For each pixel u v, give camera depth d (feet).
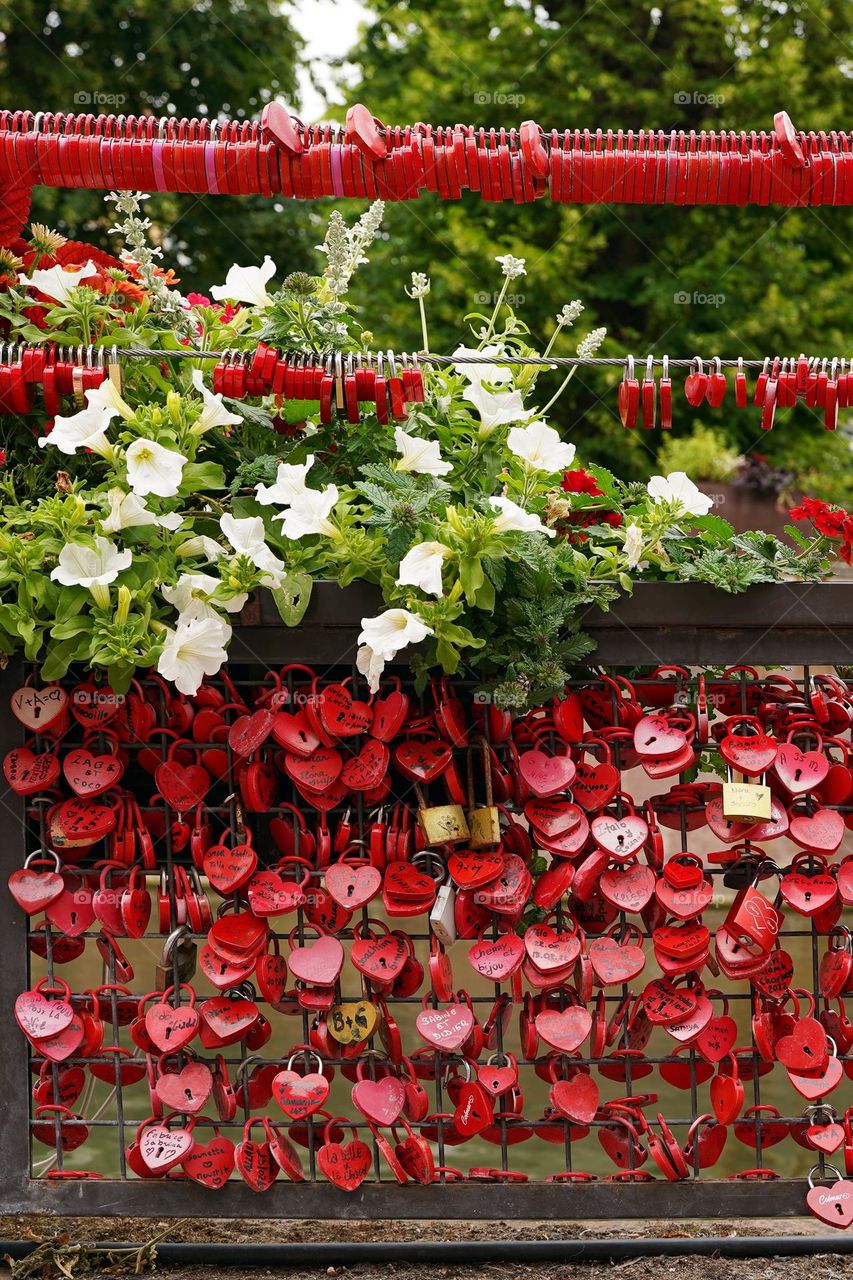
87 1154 8.96
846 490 33.91
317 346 6.02
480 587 5.60
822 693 6.12
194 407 5.87
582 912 6.25
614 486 6.75
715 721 6.19
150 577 5.65
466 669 6.00
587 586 5.79
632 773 14.96
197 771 5.94
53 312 6.02
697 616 5.79
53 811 5.92
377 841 5.81
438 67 36.94
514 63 36.40
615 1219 6.27
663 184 6.26
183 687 5.47
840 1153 8.82
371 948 5.83
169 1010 5.85
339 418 6.26
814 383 6.04
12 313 6.19
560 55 36.09
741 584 5.71
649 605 5.79
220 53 35.81
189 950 6.09
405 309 33.32
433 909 5.73
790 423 34.04
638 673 6.45
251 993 6.01
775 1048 5.91
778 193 6.26
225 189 6.29
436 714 5.80
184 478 5.81
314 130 6.25
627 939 5.87
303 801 6.36
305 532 5.58
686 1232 6.27
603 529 6.23
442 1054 5.95
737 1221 6.44
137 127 6.23
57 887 5.90
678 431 33.14
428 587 5.40
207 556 5.89
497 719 5.86
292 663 5.82
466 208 33.99
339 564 5.73
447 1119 5.95
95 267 6.75
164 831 6.19
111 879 6.06
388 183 6.23
